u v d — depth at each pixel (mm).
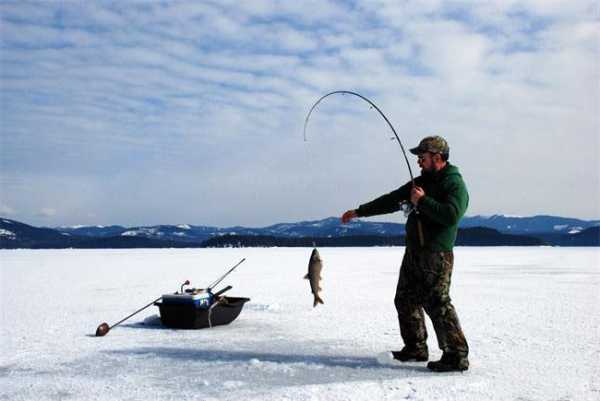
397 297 5230
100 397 4262
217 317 7715
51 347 6309
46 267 25062
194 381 4688
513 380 4602
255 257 39094
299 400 4066
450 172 4867
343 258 38562
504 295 11930
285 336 6949
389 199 5309
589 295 11906
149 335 7094
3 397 4297
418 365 5164
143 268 24250
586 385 4453
